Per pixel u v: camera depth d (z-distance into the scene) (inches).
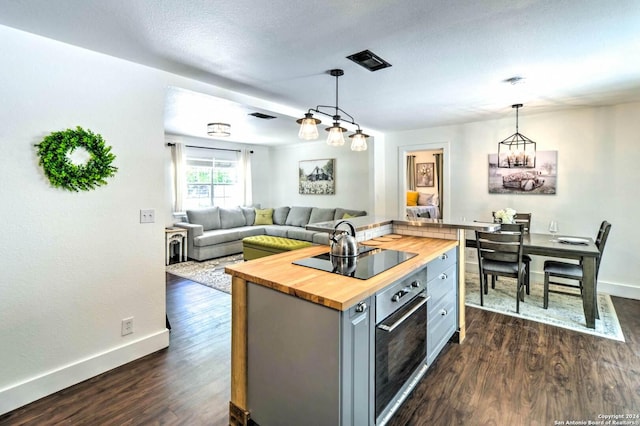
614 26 76.2
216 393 83.7
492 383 86.5
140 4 65.9
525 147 171.3
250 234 260.8
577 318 128.3
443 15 71.0
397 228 128.6
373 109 158.2
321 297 56.2
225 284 174.9
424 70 104.6
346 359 56.9
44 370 82.0
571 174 164.1
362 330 60.9
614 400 79.0
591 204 160.1
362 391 61.7
